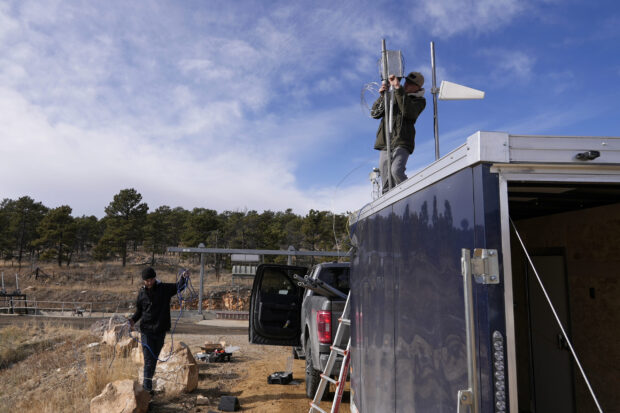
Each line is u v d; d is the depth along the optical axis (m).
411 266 2.45
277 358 9.28
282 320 7.41
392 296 2.81
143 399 5.12
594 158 1.81
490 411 1.61
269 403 5.76
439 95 3.55
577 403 3.53
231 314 27.45
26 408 5.84
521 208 3.52
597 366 3.35
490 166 1.76
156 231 84.69
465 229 1.83
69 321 22.20
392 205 2.88
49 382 7.11
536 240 4.10
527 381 4.18
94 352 8.81
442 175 2.06
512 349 1.65
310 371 5.90
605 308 3.28
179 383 6.19
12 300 33.25
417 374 2.30
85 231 100.50
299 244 72.50
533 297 4.11
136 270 75.50
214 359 8.70
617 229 3.18
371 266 3.41
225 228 77.88
